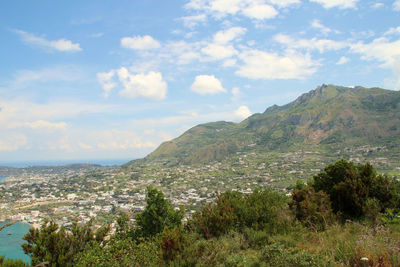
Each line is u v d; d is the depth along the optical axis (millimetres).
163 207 12797
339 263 5402
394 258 5000
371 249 5406
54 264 7602
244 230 8891
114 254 7938
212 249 7254
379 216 8938
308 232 8359
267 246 6855
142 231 12344
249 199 12258
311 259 5664
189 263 6551
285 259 5918
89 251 8055
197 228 9992
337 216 9500
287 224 8891
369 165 11180
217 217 9219
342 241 6492
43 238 8422
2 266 6254
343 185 10484
